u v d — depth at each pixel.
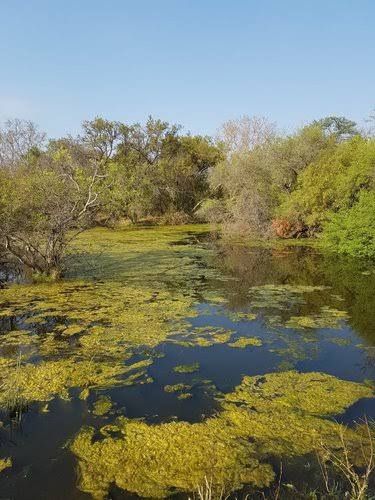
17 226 12.71
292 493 4.17
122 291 12.08
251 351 7.78
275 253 19.73
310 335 8.61
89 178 13.52
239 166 29.69
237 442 4.99
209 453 4.79
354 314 10.02
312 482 4.33
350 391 6.23
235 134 39.78
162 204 39.53
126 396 6.10
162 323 9.26
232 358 7.46
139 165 37.12
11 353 7.62
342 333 8.73
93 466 4.58
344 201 20.73
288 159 25.91
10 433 5.23
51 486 4.33
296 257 18.55
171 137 40.03
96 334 8.52
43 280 13.38
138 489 4.25
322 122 42.97
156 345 8.01
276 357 7.52
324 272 15.20
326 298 11.51
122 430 5.25
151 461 4.66
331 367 7.12
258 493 4.18
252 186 27.62
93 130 36.88
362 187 20.45
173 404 5.89
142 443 4.97
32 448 4.94
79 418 5.54
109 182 14.05
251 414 5.61
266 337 8.51
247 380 6.58
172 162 39.47
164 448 4.88
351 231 18.55
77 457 4.77
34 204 12.85
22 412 5.68
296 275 14.70
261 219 26.53
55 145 34.28
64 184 13.40
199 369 7.01
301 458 4.71
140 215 37.31
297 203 23.91
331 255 19.02
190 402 5.94
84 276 14.23
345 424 5.37
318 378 6.65
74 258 17.42
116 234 28.30
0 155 22.47
